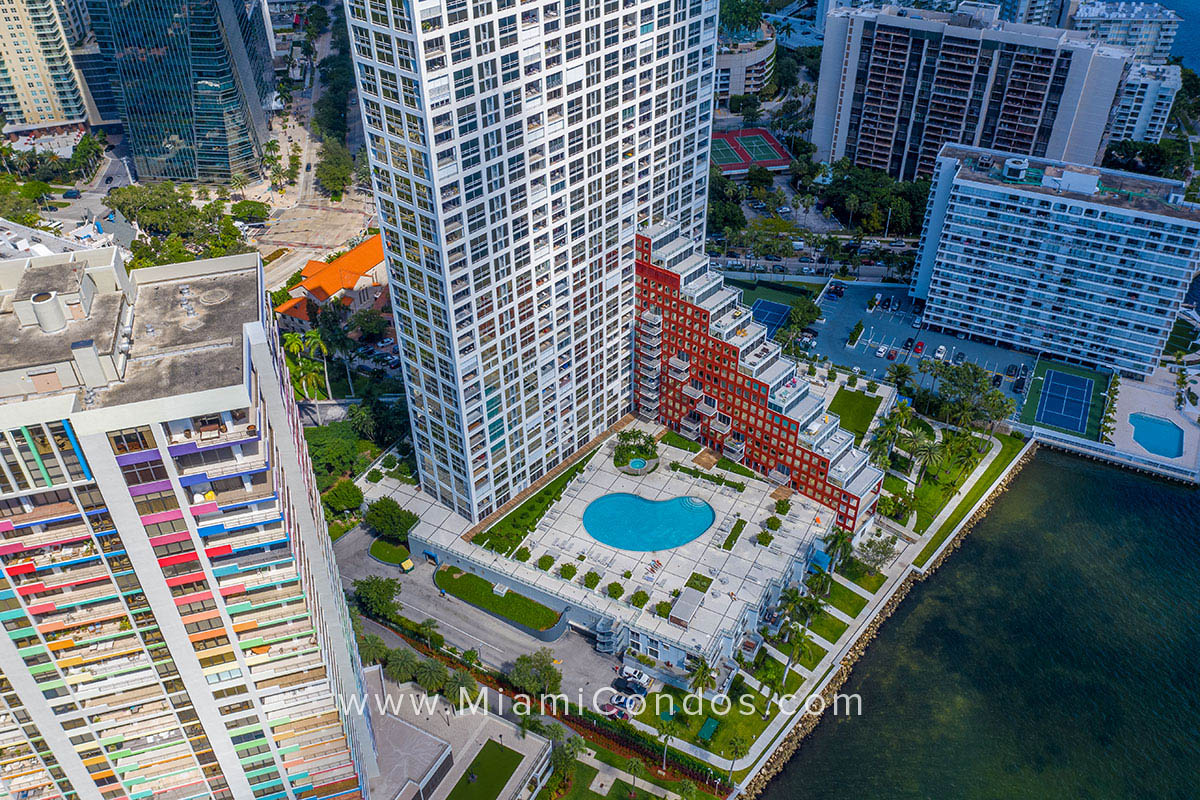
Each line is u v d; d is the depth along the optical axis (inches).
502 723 6904.5
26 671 4446.4
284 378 4889.3
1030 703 7381.9
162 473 4020.7
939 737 7130.9
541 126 7101.4
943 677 7568.9
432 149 6338.6
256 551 4478.3
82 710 4685.0
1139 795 6776.6
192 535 4232.3
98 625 4505.4
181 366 4188.0
